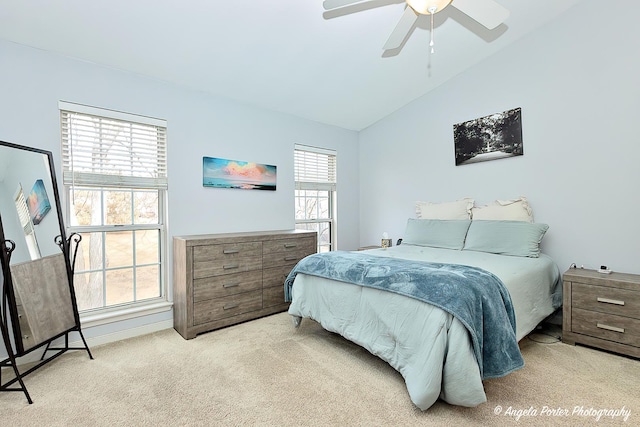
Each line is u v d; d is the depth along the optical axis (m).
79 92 2.39
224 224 3.25
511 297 1.96
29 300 1.96
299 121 3.96
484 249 2.91
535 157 2.98
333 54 2.82
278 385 1.84
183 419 1.54
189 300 2.56
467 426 1.48
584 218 2.70
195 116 3.02
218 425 1.50
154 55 2.48
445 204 3.58
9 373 2.00
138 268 2.77
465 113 3.50
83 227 2.47
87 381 1.90
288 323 2.90
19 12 1.92
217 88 3.07
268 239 3.08
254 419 1.54
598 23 2.59
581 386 1.80
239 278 2.87
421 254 2.83
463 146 3.52
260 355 2.24
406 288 1.78
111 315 2.51
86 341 2.41
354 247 4.66
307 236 3.39
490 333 1.61
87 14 2.00
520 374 1.94
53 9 1.93
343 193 4.52
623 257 2.50
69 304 2.23
